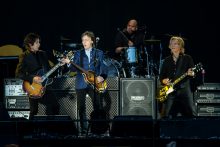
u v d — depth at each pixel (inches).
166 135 406.9
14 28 789.9
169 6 785.6
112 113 573.3
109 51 786.2
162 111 546.0
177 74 533.6
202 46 783.1
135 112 573.0
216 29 780.0
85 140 417.1
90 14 793.6
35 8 789.9
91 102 567.2
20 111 603.2
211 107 601.0
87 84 531.8
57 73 664.4
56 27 791.7
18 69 550.3
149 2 788.0
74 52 548.7
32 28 790.5
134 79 573.3
